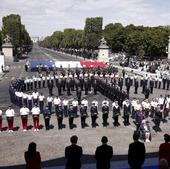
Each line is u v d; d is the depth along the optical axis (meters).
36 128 27.20
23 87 46.47
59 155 21.03
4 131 27.03
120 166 18.64
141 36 109.81
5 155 21.11
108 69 64.81
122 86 52.59
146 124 25.09
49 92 44.97
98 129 28.05
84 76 53.06
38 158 13.20
